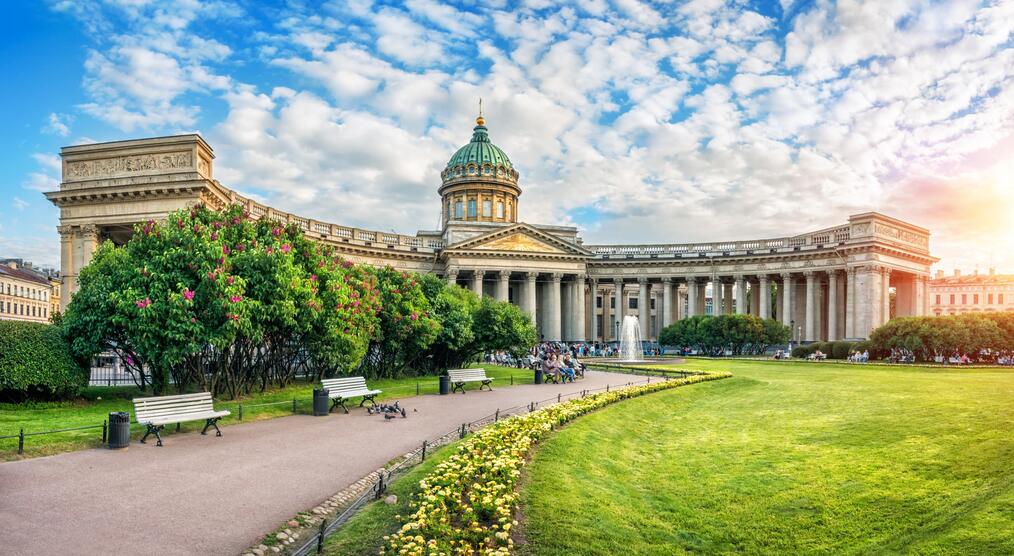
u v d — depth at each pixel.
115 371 37.31
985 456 16.38
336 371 37.19
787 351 81.00
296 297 29.45
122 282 26.44
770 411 28.78
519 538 11.37
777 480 16.61
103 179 46.84
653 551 11.80
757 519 13.88
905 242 84.56
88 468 15.73
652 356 75.31
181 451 17.94
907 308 88.88
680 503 15.18
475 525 11.34
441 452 17.22
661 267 95.56
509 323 46.03
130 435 19.80
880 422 23.08
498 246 84.00
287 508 12.96
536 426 19.58
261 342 30.53
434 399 31.25
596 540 11.62
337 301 31.67
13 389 24.88
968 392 29.97
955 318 55.38
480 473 14.26
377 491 13.75
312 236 69.06
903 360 57.84
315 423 23.30
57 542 10.77
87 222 47.44
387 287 39.38
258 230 31.83
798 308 95.38
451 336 41.94
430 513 11.38
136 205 46.84
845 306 89.31
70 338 27.08
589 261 95.62
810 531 13.03
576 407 24.36
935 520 12.59
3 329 25.19
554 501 13.27
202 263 25.77
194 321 25.20
